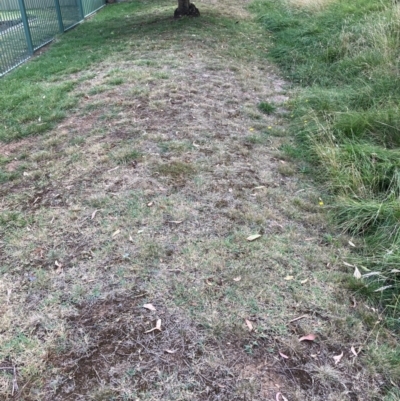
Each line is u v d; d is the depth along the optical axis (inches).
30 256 111.1
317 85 227.6
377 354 84.3
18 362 83.0
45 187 141.3
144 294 97.8
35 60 294.8
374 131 162.6
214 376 79.7
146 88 215.5
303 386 78.3
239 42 317.4
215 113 190.7
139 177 141.9
